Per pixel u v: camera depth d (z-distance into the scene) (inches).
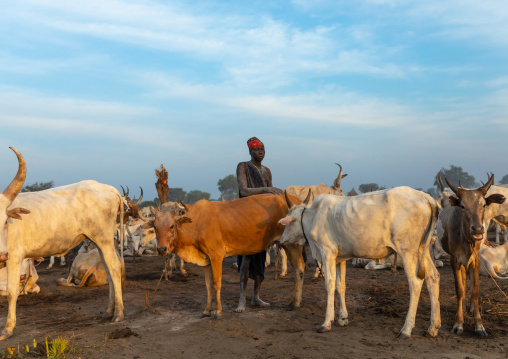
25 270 358.9
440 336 241.3
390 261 468.1
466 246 248.4
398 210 237.5
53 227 265.7
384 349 221.1
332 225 257.0
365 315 286.8
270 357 211.5
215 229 283.4
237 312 296.8
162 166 470.0
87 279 397.4
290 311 297.3
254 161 342.3
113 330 257.4
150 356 214.8
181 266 463.8
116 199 299.4
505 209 382.6
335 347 222.5
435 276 243.8
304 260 319.3
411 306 237.6
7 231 244.4
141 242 637.9
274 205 299.7
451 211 266.2
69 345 228.1
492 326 258.7
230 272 478.6
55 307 322.7
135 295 358.9
